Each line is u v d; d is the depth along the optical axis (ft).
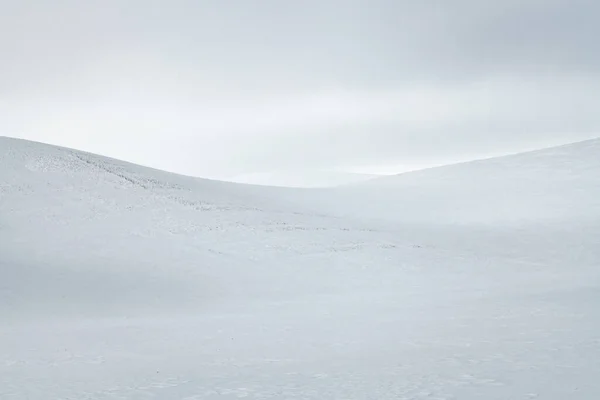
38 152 207.72
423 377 39.37
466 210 205.16
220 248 139.74
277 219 168.86
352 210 209.05
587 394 32.30
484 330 60.08
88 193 174.29
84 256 129.18
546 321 63.52
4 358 55.98
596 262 136.15
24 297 101.04
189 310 95.14
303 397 35.50
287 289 112.98
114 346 62.03
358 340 59.11
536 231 171.94
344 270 126.11
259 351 55.62
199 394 37.78
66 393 39.63
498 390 34.30
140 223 154.92
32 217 152.87
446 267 128.98
